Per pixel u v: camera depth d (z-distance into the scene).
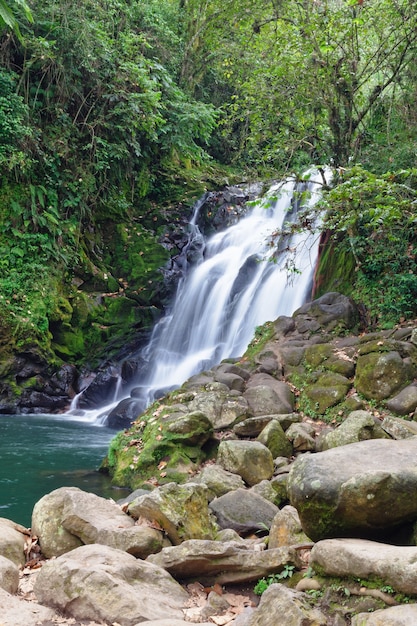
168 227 16.33
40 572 3.43
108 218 16.11
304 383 7.98
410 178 9.88
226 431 7.16
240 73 15.30
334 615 2.85
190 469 6.55
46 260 13.55
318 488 3.35
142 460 6.80
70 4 14.14
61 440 9.56
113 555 3.51
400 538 3.33
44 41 13.28
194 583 3.65
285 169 10.84
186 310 14.52
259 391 7.64
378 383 7.25
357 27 11.01
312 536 3.51
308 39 10.93
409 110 11.41
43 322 12.89
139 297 14.86
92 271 14.86
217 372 8.43
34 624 3.03
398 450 3.61
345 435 5.98
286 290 12.38
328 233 11.27
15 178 13.42
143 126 15.45
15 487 6.77
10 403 12.29
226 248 15.59
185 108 16.84
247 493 5.04
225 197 17.06
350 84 11.05
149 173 17.30
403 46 11.31
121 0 16.23
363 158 11.13
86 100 15.23
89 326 13.94
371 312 9.48
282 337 9.28
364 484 3.22
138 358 13.62
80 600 3.15
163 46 17.45
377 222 7.79
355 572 2.91
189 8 18.81
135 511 4.29
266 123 11.68
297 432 6.54
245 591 3.57
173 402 7.83
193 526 4.20
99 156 14.89
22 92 13.99
